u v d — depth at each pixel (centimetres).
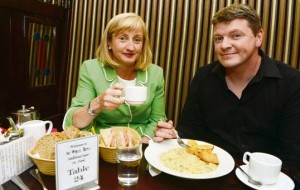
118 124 152
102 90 147
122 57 145
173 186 89
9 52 193
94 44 250
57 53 247
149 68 162
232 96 145
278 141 144
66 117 133
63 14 246
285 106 138
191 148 111
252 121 143
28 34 210
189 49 228
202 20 222
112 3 242
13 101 204
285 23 204
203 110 158
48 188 82
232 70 144
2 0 179
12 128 100
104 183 87
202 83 158
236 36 130
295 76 138
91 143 84
